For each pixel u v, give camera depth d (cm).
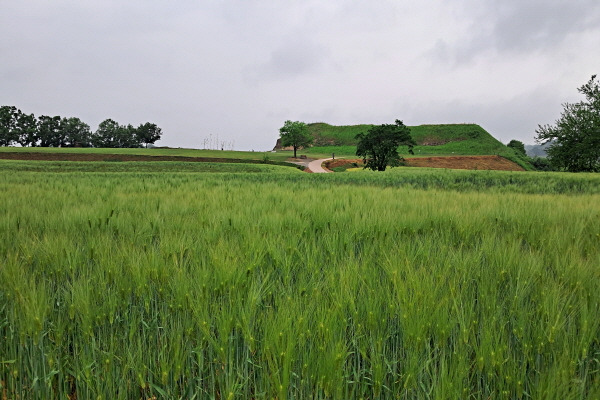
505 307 250
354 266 293
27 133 14625
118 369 211
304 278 292
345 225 467
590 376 205
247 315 224
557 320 207
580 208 630
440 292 253
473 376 208
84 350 223
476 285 291
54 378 224
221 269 271
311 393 195
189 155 9056
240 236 409
